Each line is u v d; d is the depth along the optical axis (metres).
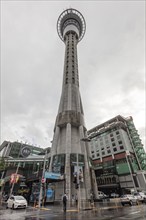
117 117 77.00
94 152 73.31
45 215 13.64
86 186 31.70
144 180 51.72
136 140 68.62
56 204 26.64
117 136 68.38
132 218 11.20
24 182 35.94
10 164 56.19
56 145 38.72
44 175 25.25
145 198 32.47
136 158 62.59
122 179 55.44
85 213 15.05
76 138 40.50
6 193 40.94
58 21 79.69
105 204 26.02
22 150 68.38
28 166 56.34
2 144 81.56
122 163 59.12
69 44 65.12
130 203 26.08
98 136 77.19
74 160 33.78
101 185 58.44
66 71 56.44
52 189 30.72
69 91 49.19
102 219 10.92
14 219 11.32
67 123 40.62
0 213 15.23
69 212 16.19
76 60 60.50
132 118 78.19
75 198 27.94
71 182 31.42
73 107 45.31
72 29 72.56
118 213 14.54
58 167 33.06
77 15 77.94
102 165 64.88
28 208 20.64
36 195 28.09
